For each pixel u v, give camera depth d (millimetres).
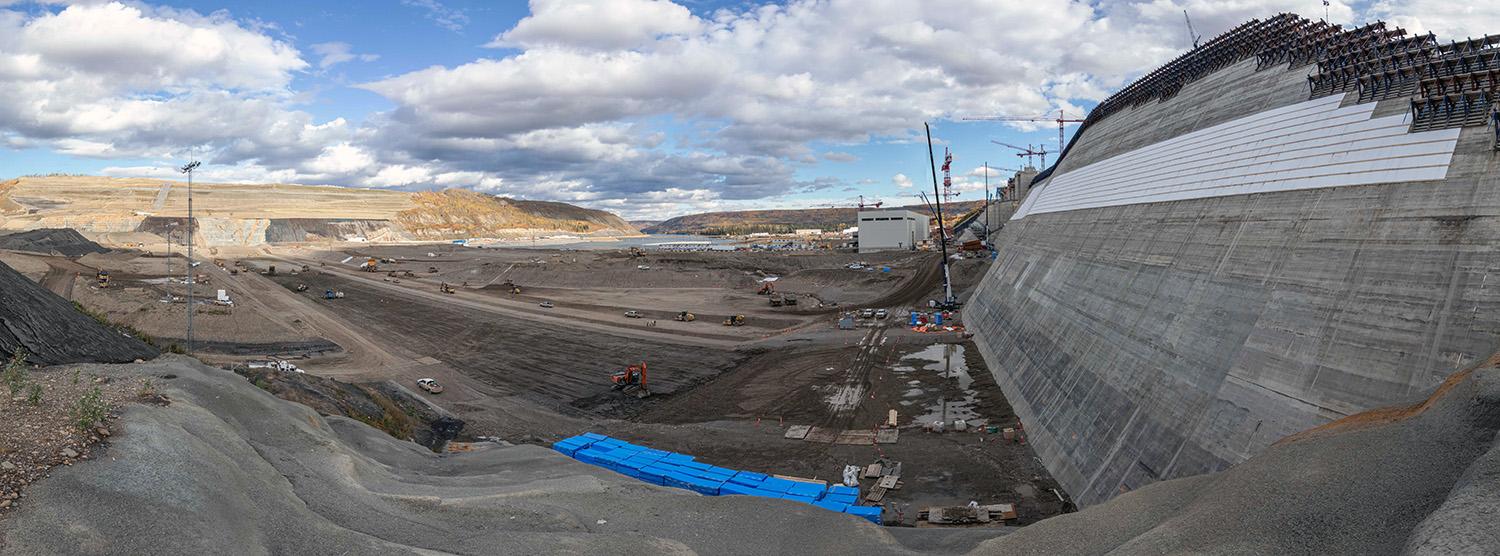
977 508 33250
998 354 62625
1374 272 27875
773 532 23781
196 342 68562
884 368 63562
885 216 184250
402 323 89938
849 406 52562
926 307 100625
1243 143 44562
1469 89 30281
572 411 54406
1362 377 25062
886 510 34156
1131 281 44875
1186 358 34000
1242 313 32500
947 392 54906
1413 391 23281
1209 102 57531
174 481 18281
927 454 41688
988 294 84875
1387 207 29531
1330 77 41031
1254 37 58656
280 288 119188
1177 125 60812
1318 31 48719
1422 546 12828
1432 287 25562
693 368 67938
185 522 17047
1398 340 25078
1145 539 17875
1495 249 24781
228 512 18391
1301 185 35281
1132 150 67750
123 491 17219
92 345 29250
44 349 26453
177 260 152875
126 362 29906
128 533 16078
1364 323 26625
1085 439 37719
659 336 82812
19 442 17984
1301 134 38875
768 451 43562
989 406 50781
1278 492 18031
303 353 70250
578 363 69812
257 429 26094
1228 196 40969
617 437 46719
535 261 162875
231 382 29969
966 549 22641
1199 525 17812
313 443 26234
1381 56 38938
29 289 29688
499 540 20750
